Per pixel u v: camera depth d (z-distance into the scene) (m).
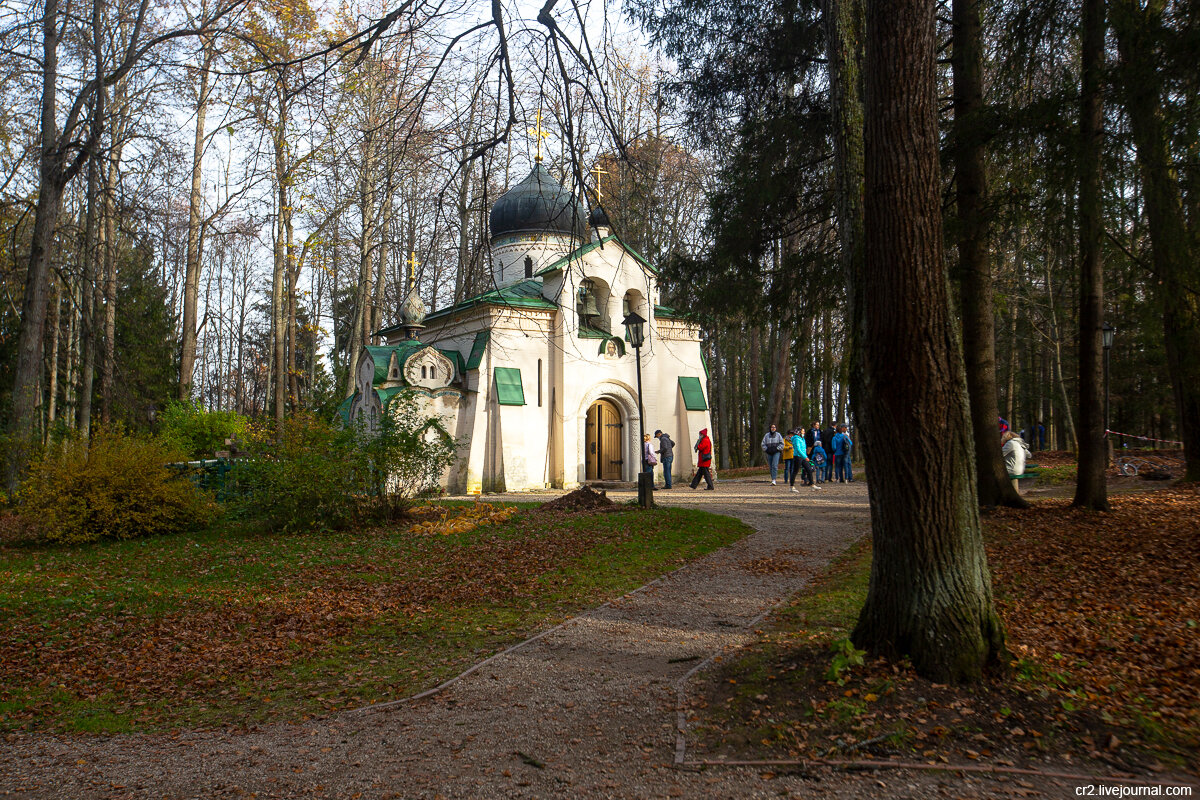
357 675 7.30
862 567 10.70
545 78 7.62
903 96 5.45
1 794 4.84
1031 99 11.99
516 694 6.40
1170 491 16.56
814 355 17.89
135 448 16.48
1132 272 12.52
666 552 12.80
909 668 5.44
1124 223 12.20
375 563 12.53
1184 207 11.28
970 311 14.27
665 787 4.43
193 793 4.74
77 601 10.12
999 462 14.50
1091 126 11.11
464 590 10.59
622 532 14.51
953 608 5.44
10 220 19.83
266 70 7.53
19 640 8.57
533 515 17.02
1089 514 13.52
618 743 5.18
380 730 5.74
